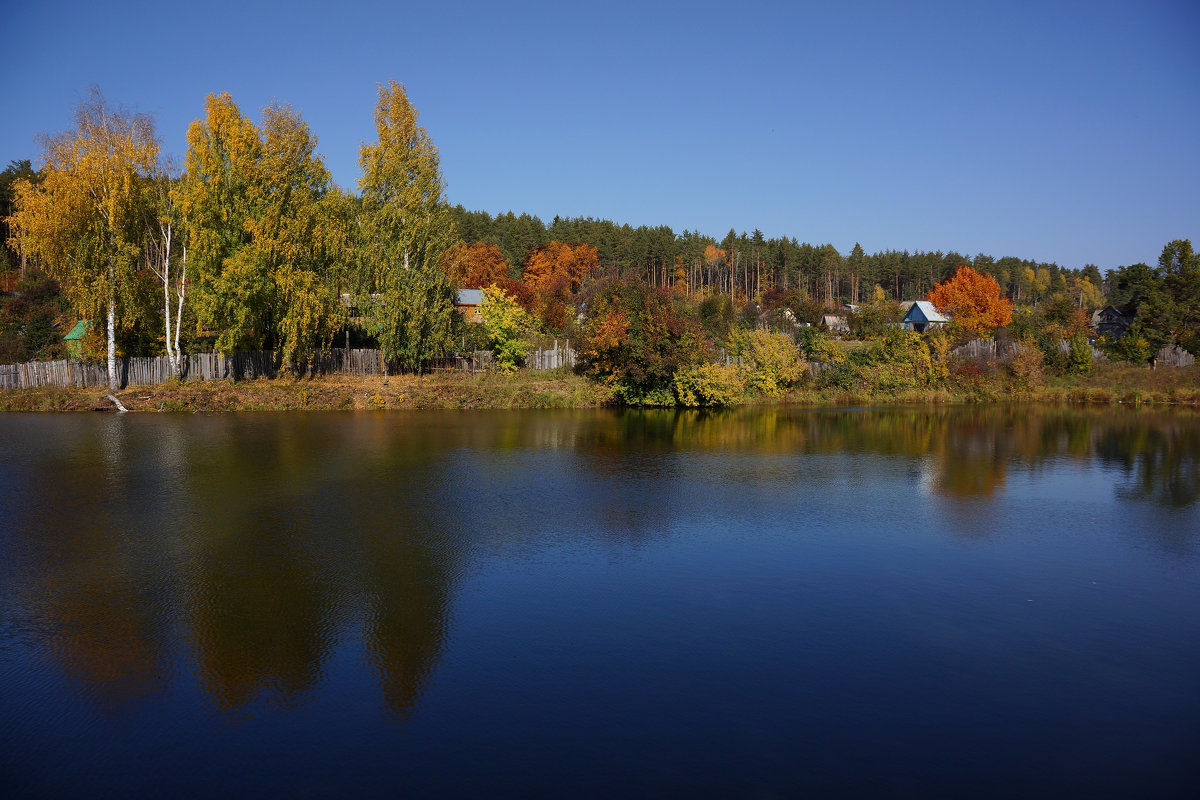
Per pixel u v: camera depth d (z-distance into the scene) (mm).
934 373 43844
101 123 33062
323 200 39406
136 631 8539
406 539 12414
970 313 71438
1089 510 15523
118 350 36562
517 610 9320
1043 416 35531
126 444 22469
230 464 19125
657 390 38969
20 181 32656
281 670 7609
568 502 15477
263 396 34656
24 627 8625
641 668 7746
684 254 120812
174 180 36750
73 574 10461
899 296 141750
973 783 5805
